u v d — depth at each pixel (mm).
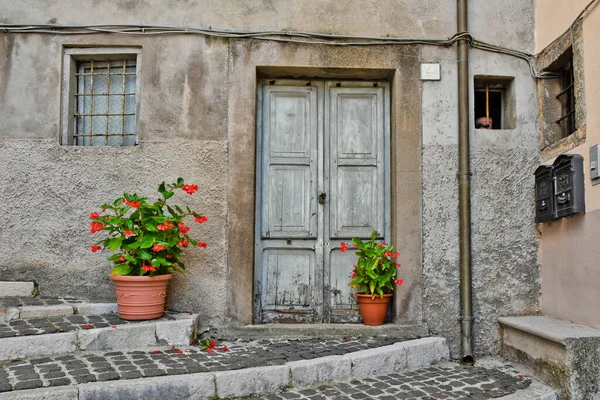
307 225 4574
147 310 3824
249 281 4266
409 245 4324
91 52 4449
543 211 4172
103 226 3775
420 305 4285
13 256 4254
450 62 4480
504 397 3264
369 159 4633
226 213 4301
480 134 4430
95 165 4320
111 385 2881
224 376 3131
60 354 3412
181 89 4379
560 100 4434
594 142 3627
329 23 4457
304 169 4621
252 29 4430
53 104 4355
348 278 4566
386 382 3510
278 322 4504
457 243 4344
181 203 4293
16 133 4332
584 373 3336
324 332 4207
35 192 4293
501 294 4320
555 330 3576
